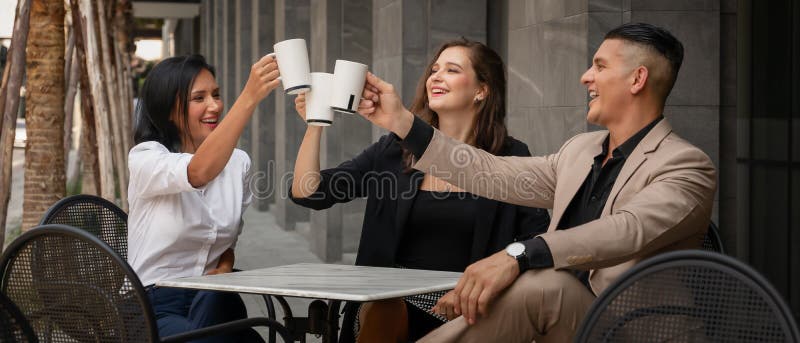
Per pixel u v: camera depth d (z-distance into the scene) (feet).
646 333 6.68
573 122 16.74
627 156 8.63
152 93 11.14
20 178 72.13
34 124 23.47
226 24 59.16
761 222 16.88
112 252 8.05
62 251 8.45
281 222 38.75
